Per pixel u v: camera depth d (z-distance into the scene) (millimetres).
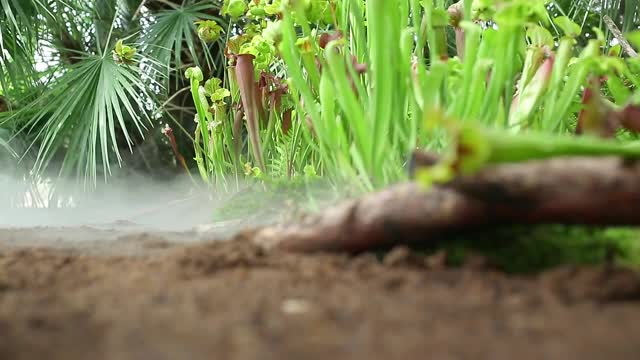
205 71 4922
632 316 963
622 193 1032
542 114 1724
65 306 1046
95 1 4980
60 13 4840
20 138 4523
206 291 1091
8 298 1089
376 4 1421
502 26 1441
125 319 988
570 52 1548
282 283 1117
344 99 1494
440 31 1612
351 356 874
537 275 1136
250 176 2566
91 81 3826
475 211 1106
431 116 986
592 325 938
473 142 981
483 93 1651
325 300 1040
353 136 1622
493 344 894
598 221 1070
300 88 1645
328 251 1257
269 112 2561
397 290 1076
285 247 1287
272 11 1952
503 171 1070
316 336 924
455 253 1200
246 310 1009
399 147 1620
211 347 901
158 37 4215
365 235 1214
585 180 1045
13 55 4516
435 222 1148
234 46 2613
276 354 880
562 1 4332
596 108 1322
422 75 1546
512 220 1104
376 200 1202
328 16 1905
